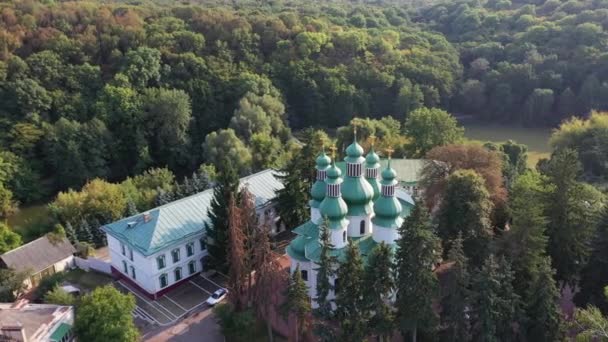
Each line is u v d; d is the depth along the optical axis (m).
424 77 162.88
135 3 194.75
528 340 58.28
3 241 83.12
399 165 95.00
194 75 147.88
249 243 65.25
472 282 57.16
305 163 87.44
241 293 65.75
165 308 73.44
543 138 154.12
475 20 197.62
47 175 124.00
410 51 172.62
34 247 82.12
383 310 54.97
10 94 125.50
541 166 112.75
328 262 55.31
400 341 63.00
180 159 133.75
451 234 68.56
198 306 73.81
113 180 129.62
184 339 67.19
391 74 161.62
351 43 167.00
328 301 56.41
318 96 155.62
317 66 161.00
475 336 57.03
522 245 62.47
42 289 75.00
